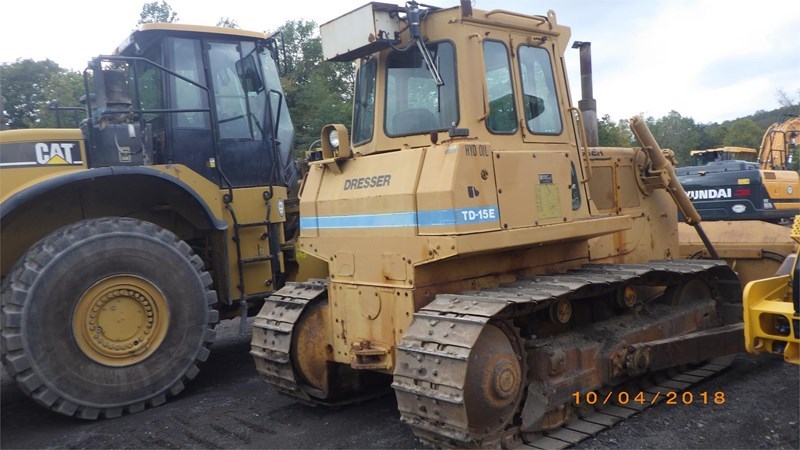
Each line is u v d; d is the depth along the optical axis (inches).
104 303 210.5
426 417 151.9
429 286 170.2
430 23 181.6
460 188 158.7
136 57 248.7
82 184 227.5
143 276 217.0
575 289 167.5
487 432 157.6
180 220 262.1
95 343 207.9
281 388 205.0
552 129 199.0
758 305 167.0
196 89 261.0
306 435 186.2
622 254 235.1
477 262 181.0
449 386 144.5
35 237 232.7
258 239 268.7
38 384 197.5
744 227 273.6
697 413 191.2
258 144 276.2
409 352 154.6
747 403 198.4
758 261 262.8
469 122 173.0
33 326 197.0
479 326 147.3
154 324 219.6
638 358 192.2
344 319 189.6
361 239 182.2
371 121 200.2
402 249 169.5
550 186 184.9
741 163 390.3
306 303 198.2
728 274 239.3
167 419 205.3
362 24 185.2
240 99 274.2
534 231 175.0
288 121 304.2
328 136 194.4
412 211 165.9
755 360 244.2
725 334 221.9
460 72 174.2
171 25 256.5
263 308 212.5
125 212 251.0
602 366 188.1
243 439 185.5
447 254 157.2
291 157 302.0
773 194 373.4
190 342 225.8
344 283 188.4
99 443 187.8
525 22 194.1
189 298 226.2
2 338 196.1
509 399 159.9
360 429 189.0
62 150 227.1
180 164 248.2
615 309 209.5
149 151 247.9
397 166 174.2
